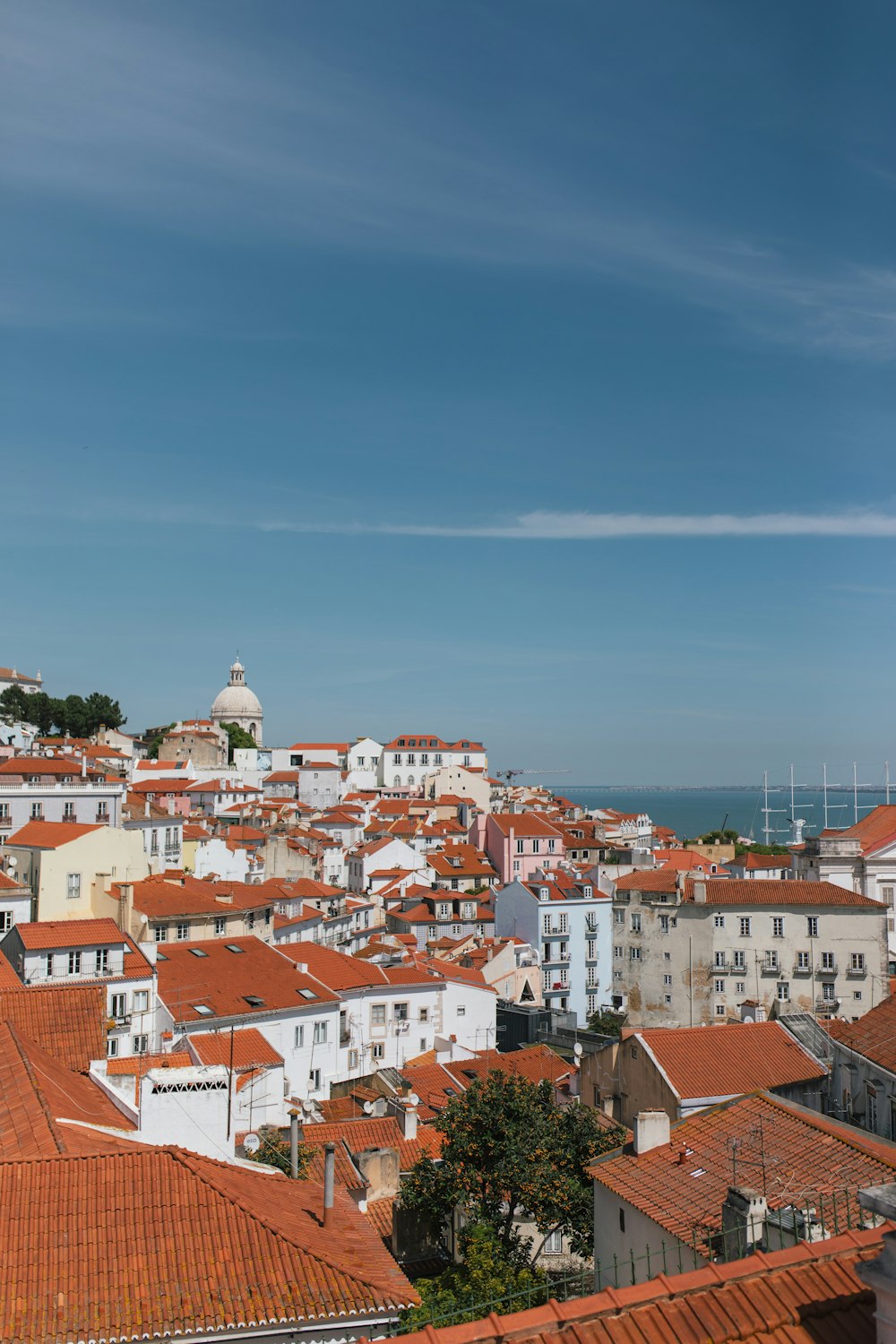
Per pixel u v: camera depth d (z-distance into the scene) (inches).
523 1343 554.9
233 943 3447.3
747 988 4330.7
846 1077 1817.2
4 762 5329.7
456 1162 1681.8
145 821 5703.7
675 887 4507.9
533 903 5265.8
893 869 4534.9
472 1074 2851.9
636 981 4522.6
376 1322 893.8
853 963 4224.9
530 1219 1743.4
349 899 5359.3
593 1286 1331.2
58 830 3747.5
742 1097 1448.1
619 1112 1951.3
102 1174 990.4
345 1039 3385.8
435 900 5536.4
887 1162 1164.5
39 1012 1694.1
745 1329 561.0
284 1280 903.1
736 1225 1063.0
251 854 6097.4
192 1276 896.3
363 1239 1041.5
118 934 2891.2
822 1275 602.9
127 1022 2817.4
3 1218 929.5
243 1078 2309.3
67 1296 861.2
